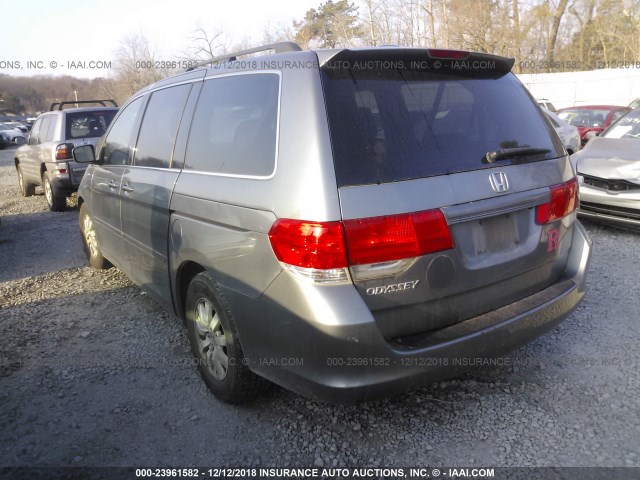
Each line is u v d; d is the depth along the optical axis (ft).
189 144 10.83
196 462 8.68
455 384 10.58
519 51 83.97
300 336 7.80
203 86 10.94
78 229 25.91
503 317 8.75
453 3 76.54
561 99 76.74
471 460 8.48
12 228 26.89
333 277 7.48
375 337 7.59
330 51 8.38
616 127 23.15
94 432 9.50
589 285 15.10
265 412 9.92
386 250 7.59
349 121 7.99
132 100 14.82
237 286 8.80
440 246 7.98
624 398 9.87
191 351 12.11
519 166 9.19
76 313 14.88
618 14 103.81
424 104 8.70
